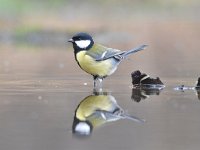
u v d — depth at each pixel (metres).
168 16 41.69
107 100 11.46
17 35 30.94
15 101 11.41
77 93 12.53
